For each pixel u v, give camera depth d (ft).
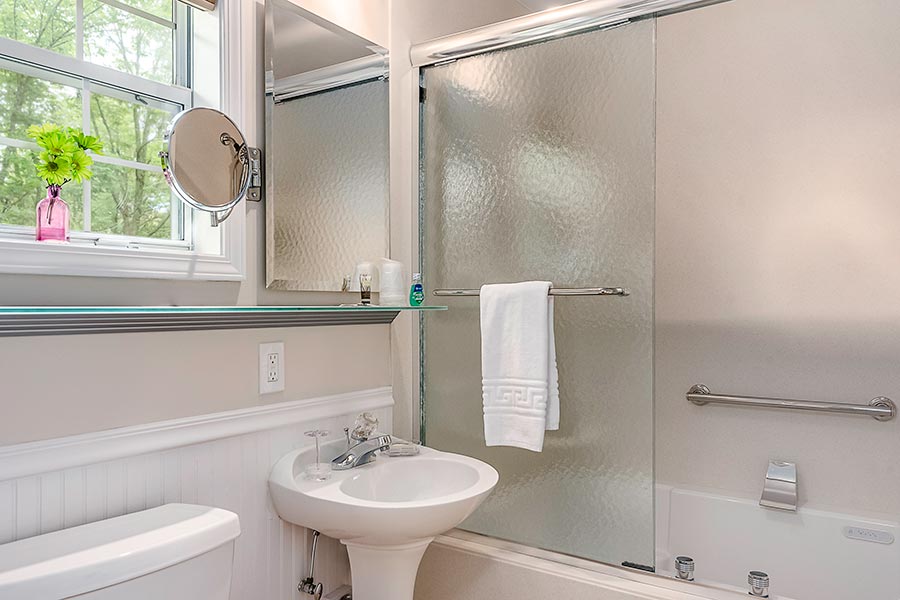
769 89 7.70
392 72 7.13
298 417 5.70
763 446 7.66
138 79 5.03
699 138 8.11
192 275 4.86
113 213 4.90
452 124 7.07
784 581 7.14
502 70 6.73
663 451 8.28
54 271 4.01
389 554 5.21
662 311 8.33
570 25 6.26
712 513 7.63
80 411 4.14
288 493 5.09
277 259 5.55
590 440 6.16
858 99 7.21
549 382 6.09
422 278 7.24
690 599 5.52
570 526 6.27
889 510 6.98
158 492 4.58
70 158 4.19
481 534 6.81
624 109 5.99
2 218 4.25
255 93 5.51
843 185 7.28
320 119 6.08
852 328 7.22
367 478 5.58
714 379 7.98
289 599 5.68
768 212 7.70
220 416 5.01
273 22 5.59
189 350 4.83
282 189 5.63
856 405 7.06
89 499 4.17
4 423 3.78
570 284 6.28
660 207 8.36
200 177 4.88
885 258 7.06
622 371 6.00
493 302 6.33
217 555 4.06
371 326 6.66
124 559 3.56
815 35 7.45
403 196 7.25
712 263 8.02
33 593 3.22
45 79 4.50
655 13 5.84
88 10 4.81
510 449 6.64
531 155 6.54
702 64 8.09
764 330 7.70
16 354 3.84
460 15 8.39
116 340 4.35
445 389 7.06
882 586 6.63
